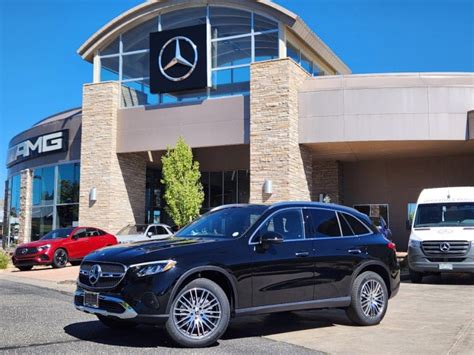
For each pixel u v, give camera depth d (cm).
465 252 1447
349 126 2083
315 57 2547
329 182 2681
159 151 2470
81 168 2469
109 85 2456
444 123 2050
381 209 2661
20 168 3127
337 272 823
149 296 662
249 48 2272
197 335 682
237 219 802
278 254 766
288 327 847
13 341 700
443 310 1013
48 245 1962
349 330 822
